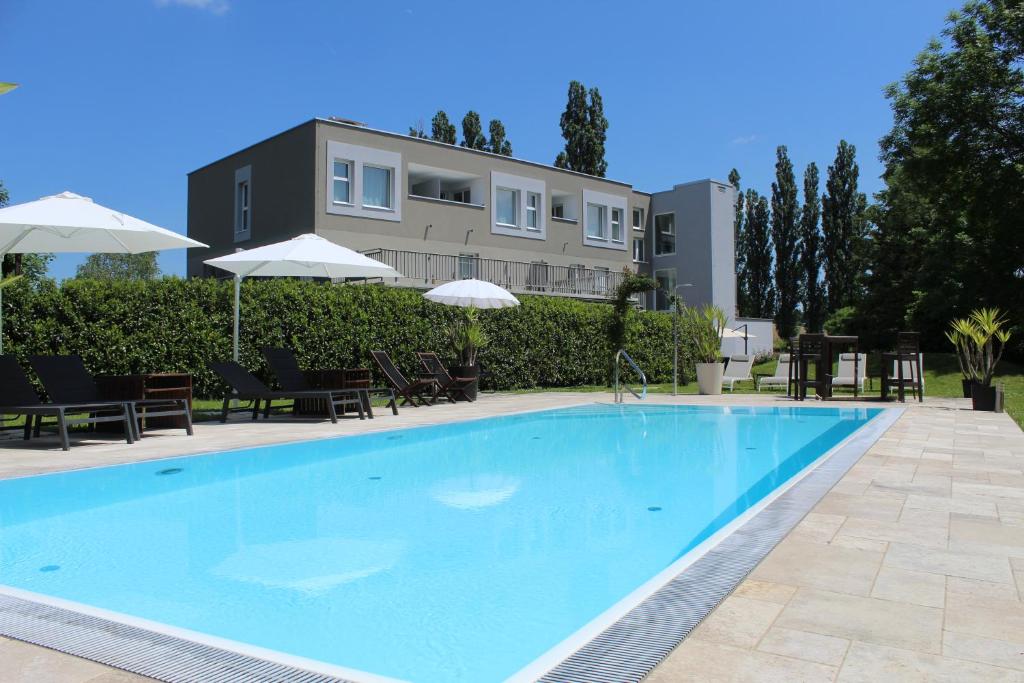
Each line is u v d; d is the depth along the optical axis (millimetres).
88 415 8641
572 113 37062
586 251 27766
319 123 19672
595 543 4027
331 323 13945
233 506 5004
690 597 2615
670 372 21547
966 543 3412
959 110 20922
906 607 2539
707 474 6320
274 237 20891
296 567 3551
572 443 8422
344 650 2512
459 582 3318
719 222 30859
